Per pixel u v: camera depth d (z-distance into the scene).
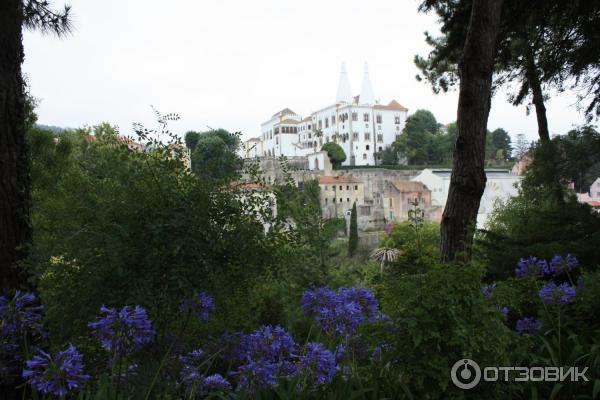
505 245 7.52
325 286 3.56
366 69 129.38
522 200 15.45
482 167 6.07
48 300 3.10
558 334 3.53
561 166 10.24
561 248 6.64
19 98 3.59
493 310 2.87
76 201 3.16
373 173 85.75
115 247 2.90
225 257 3.28
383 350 3.02
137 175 3.26
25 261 3.02
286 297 3.97
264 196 3.56
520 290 3.74
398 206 76.50
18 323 2.80
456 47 9.83
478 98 6.04
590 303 3.90
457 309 2.77
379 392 2.91
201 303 2.99
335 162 104.69
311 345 3.03
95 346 3.19
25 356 2.92
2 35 3.47
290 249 3.59
